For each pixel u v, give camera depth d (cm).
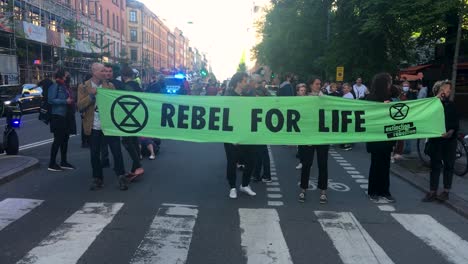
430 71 2459
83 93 708
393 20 1842
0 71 2433
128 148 780
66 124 866
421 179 842
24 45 3123
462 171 857
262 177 829
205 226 553
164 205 643
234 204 660
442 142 686
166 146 1247
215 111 698
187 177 838
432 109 678
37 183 758
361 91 1502
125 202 654
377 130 686
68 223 550
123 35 6619
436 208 662
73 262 432
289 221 582
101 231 523
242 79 718
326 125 686
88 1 4831
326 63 2538
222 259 449
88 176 821
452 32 1875
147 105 705
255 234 526
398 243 508
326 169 682
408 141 1160
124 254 456
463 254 478
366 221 590
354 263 446
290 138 689
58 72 851
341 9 2378
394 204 681
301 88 735
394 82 2372
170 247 479
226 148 702
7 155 973
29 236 502
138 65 7538
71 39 3647
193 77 6288
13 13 2712
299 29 3197
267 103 689
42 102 885
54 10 3753
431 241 516
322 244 498
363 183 827
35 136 1416
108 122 706
